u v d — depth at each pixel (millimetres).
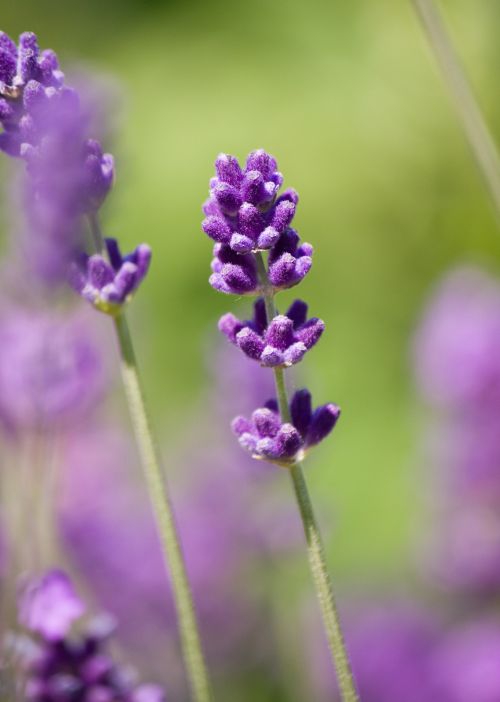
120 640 575
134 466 701
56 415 515
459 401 683
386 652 592
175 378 1093
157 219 1140
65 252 430
